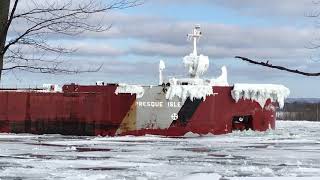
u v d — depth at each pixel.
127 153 61.97
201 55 95.06
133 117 89.88
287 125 153.75
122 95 89.75
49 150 64.88
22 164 49.50
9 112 92.44
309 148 70.62
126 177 40.75
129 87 89.94
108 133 90.12
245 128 94.44
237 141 80.88
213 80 94.94
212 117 90.38
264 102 94.12
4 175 41.41
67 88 94.44
